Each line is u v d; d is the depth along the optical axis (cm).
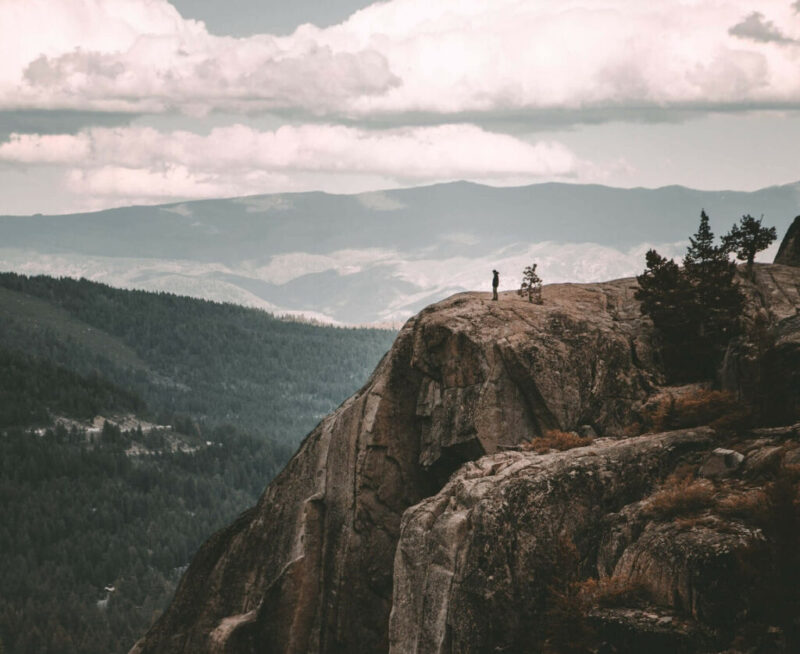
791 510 2981
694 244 5406
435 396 5278
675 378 5091
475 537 3766
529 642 3612
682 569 3130
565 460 3947
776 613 2916
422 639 3869
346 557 5416
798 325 4475
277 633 5469
